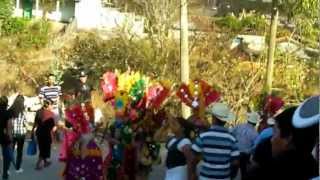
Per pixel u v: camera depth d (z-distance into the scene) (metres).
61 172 13.71
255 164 3.77
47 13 41.94
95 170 11.98
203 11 35.78
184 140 9.27
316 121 2.92
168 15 29.75
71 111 11.99
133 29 31.47
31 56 32.84
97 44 30.58
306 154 3.42
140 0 31.36
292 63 27.44
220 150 8.15
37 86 31.16
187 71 23.50
